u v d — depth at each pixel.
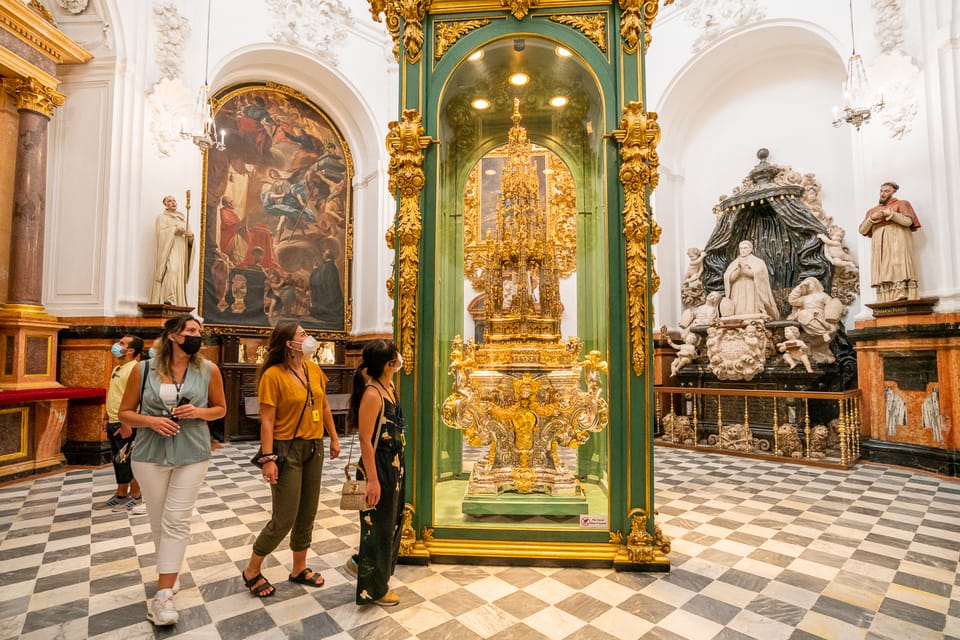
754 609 2.78
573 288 6.11
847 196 7.97
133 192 7.21
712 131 9.64
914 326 6.28
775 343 7.79
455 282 4.93
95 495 5.07
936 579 3.16
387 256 10.41
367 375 2.80
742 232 8.72
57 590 2.99
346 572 3.28
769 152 8.90
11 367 5.96
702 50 8.91
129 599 2.88
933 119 6.45
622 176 3.32
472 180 6.05
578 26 3.49
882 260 6.61
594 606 2.80
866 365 6.95
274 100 9.89
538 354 4.13
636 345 3.31
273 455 2.78
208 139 6.99
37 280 6.55
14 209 6.46
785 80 8.77
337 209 10.73
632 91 3.41
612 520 3.35
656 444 8.32
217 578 3.17
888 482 5.69
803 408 7.39
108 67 7.19
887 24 6.92
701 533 4.00
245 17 8.96
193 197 8.34
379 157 10.46
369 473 2.66
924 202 6.49
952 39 6.30
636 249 3.31
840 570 3.30
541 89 4.32
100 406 6.55
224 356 8.58
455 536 3.42
